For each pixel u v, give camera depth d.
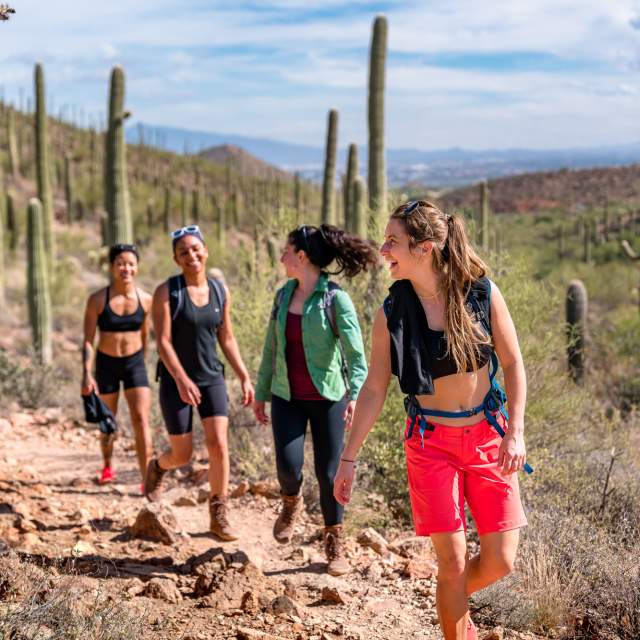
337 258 4.68
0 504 5.45
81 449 7.79
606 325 17.34
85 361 6.09
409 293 3.10
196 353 5.00
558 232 63.00
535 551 4.29
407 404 3.20
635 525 4.71
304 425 4.70
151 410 8.31
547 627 3.71
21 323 18.42
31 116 81.38
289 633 3.63
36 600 3.46
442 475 3.07
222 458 5.05
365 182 11.27
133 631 3.30
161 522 4.96
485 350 3.07
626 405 9.73
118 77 13.04
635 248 47.66
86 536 4.95
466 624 3.08
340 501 3.23
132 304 6.12
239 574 4.23
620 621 3.70
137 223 51.41
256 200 67.00
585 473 5.54
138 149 91.69
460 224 3.07
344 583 4.34
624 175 115.56
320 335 4.54
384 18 10.78
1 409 9.16
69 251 35.31
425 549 4.89
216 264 20.22
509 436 3.02
